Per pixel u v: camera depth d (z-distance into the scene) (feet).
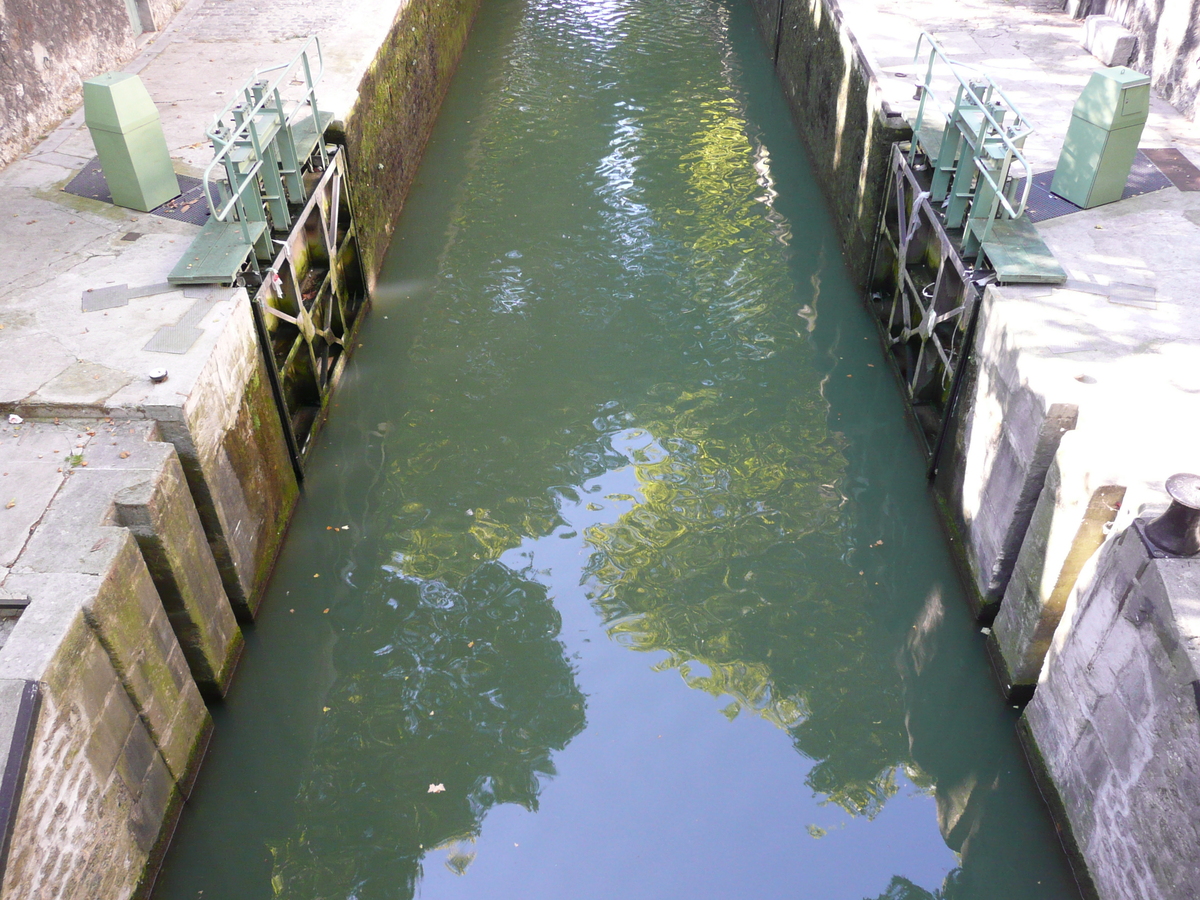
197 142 29.81
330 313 29.53
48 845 14.44
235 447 21.94
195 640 19.70
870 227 33.22
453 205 40.81
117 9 35.35
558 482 27.25
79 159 29.12
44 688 14.40
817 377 31.19
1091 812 17.35
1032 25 38.86
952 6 40.75
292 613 23.31
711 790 19.81
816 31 43.86
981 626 22.59
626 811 19.40
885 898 18.03
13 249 24.56
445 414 29.60
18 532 16.92
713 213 40.45
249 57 35.94
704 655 22.49
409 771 20.12
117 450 18.65
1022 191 26.61
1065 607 18.65
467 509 26.35
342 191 31.40
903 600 23.82
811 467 27.73
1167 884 14.74
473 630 23.06
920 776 20.10
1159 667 15.03
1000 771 20.21
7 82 29.07
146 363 20.29
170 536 18.39
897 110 31.09
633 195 41.78
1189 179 27.27
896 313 30.66
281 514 24.98
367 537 25.44
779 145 46.50
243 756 20.30
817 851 18.78
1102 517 17.56
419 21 44.06
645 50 57.21
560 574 24.52
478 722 21.02
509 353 32.24
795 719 21.17
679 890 18.10
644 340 32.94
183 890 18.07
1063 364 20.01
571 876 18.33
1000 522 21.35
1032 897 18.03
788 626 23.18
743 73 54.34
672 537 25.54
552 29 60.03
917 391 28.22
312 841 18.85
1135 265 23.57
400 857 18.60
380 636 22.88
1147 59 33.73
